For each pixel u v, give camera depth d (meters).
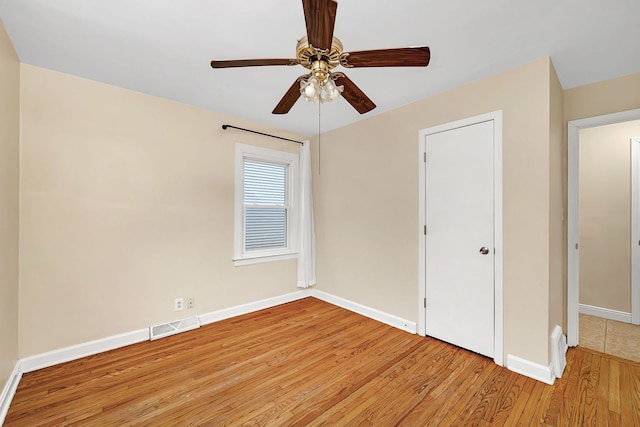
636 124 3.07
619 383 1.95
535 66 2.02
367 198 3.25
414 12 1.54
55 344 2.21
